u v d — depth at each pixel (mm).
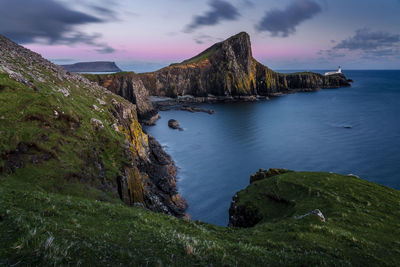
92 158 34156
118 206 19047
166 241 10961
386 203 28578
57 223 9984
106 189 31484
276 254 13367
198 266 9281
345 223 22906
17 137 25594
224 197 57656
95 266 7336
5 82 31781
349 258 14609
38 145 27062
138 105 166125
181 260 9406
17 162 23781
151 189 52656
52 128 31891
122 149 43219
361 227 22094
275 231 20078
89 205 16016
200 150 91688
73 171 28000
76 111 40312
